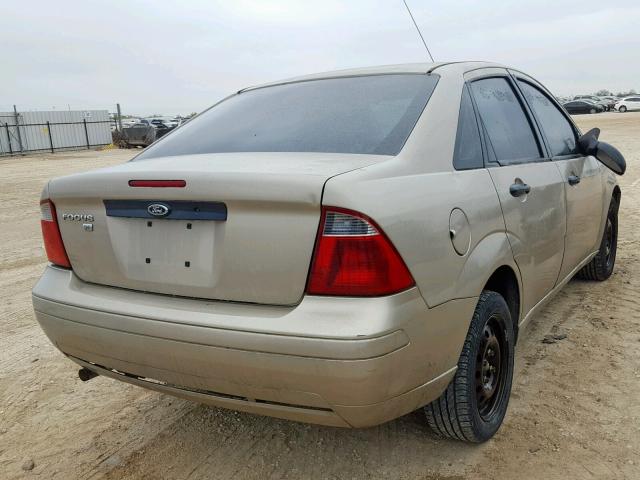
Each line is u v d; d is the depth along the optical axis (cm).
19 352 423
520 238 294
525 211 301
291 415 221
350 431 299
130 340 237
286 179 207
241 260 217
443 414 258
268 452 286
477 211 256
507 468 262
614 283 506
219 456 285
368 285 203
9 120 3716
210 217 223
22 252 765
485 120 303
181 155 285
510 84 355
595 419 297
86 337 251
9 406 344
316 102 298
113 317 240
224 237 219
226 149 279
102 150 3906
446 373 238
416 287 214
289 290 211
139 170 238
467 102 294
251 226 214
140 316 233
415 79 293
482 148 288
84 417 329
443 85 284
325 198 203
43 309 265
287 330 205
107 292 252
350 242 202
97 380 375
